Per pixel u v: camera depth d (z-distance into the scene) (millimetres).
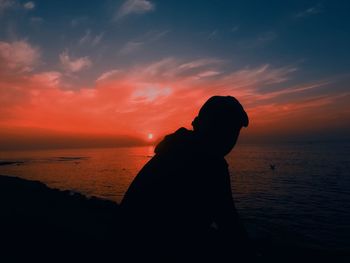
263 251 9031
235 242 1844
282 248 10141
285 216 29266
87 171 87375
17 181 25547
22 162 138375
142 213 1841
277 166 96562
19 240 7293
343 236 21766
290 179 62719
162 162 1909
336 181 58281
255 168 90250
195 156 1834
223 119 1858
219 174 1836
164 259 1773
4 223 8797
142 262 1774
